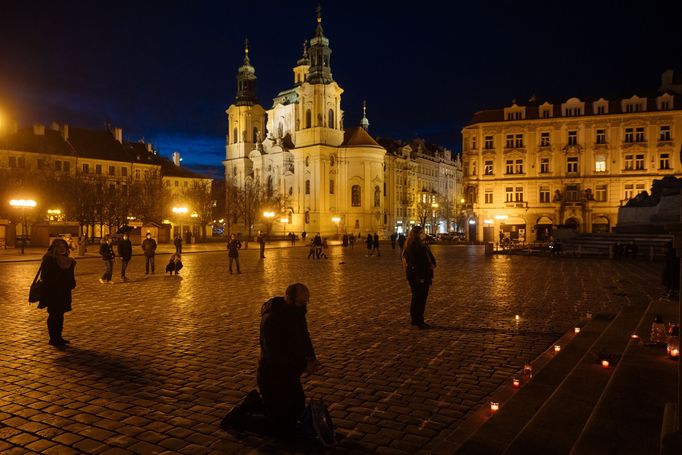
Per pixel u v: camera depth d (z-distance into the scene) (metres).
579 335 9.95
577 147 66.88
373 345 9.82
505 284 19.86
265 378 5.52
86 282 21.03
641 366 6.80
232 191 85.88
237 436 5.62
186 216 80.19
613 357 7.61
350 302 15.27
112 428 5.85
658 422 4.90
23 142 83.44
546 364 7.88
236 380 7.65
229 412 5.85
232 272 25.58
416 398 6.85
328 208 92.31
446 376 7.83
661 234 36.44
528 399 6.28
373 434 5.69
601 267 28.19
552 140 68.19
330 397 6.88
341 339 10.33
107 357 8.95
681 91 68.62
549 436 4.96
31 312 13.59
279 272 25.83
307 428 5.36
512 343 9.98
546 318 12.60
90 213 62.88
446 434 5.69
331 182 93.25
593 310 13.72
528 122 68.75
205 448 5.33
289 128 103.75
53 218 63.28
